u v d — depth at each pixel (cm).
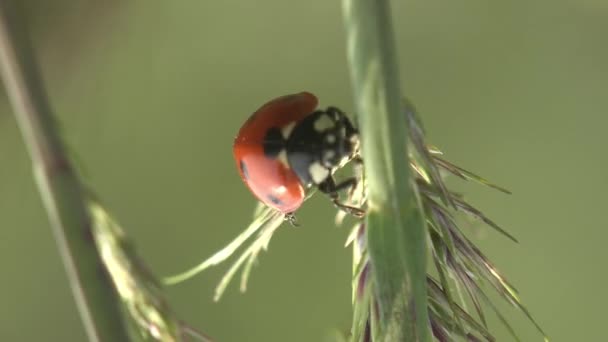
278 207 8
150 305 6
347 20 6
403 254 6
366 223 6
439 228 7
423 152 7
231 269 7
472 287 7
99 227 6
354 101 6
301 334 11
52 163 5
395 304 7
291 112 8
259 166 8
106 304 6
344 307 11
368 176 6
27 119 5
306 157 8
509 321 11
